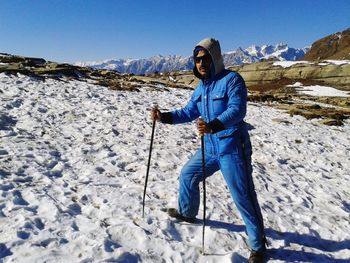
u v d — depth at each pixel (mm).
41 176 3203
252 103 13945
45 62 14430
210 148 2314
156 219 2682
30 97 7047
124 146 4738
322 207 3641
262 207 3277
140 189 3275
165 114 2482
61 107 6629
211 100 2225
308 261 2471
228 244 2502
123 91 10586
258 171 4562
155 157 4465
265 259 2309
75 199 2857
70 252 2084
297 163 5426
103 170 3713
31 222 2332
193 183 2535
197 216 2844
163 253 2258
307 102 17953
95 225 2438
